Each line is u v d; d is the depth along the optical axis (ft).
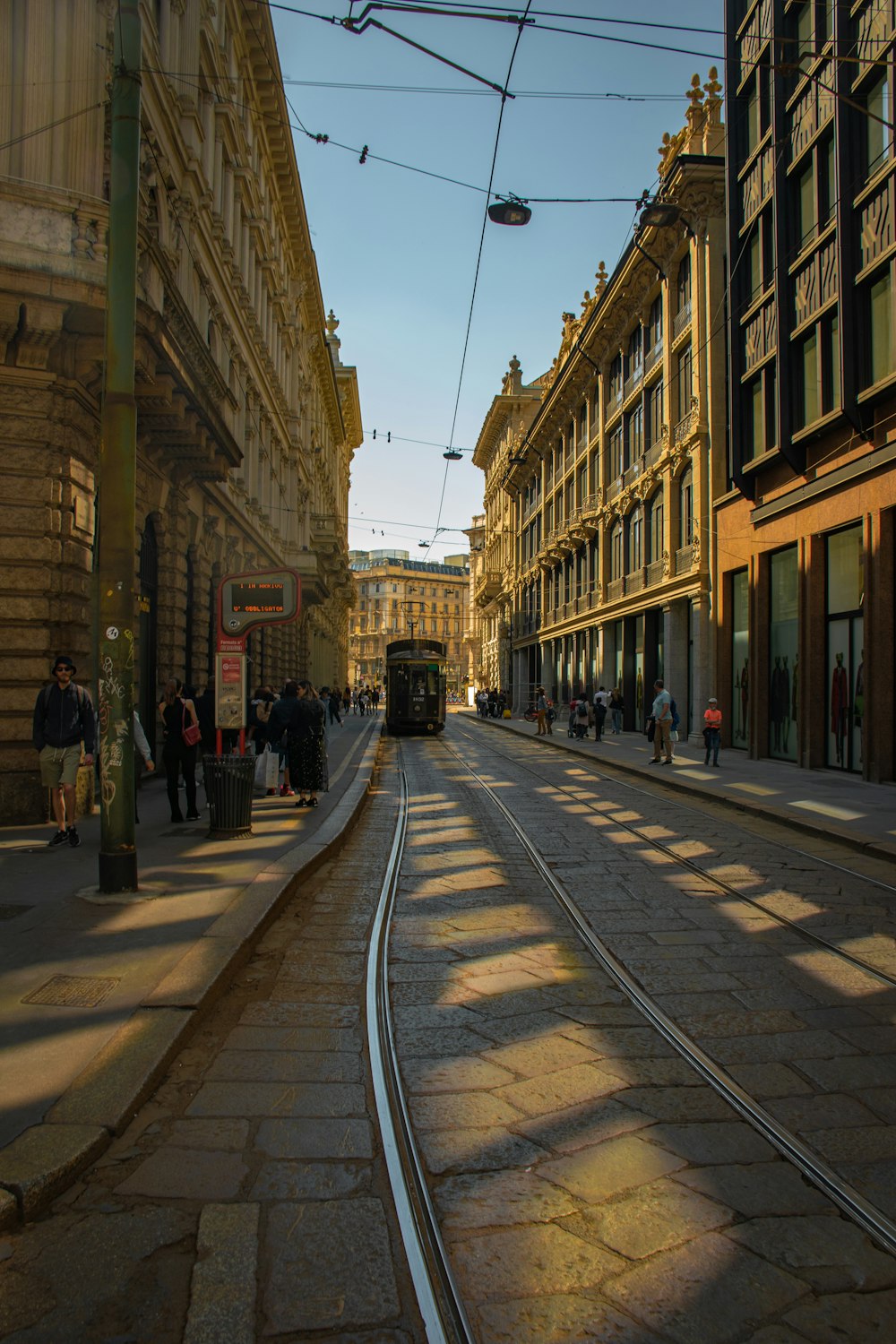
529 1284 9.14
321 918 23.68
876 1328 8.59
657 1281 9.19
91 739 30.17
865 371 50.78
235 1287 9.04
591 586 122.93
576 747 82.69
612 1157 11.59
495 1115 12.75
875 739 50.44
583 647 128.88
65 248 32.45
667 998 17.48
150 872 26.02
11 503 33.40
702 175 77.15
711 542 77.30
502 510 208.64
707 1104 13.10
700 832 36.55
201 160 59.00
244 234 78.74
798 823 36.96
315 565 114.93
